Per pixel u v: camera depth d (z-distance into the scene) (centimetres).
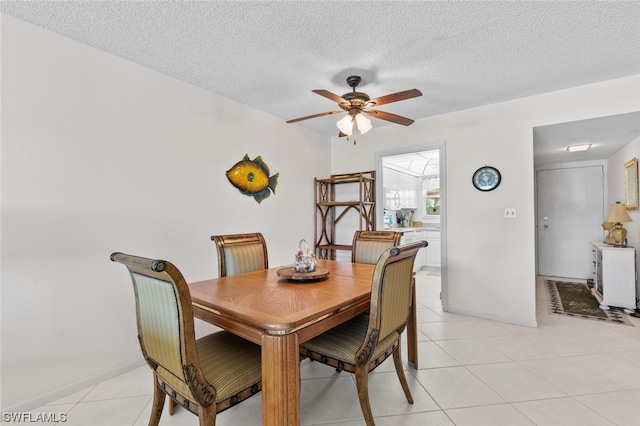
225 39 198
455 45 205
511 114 305
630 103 254
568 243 506
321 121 376
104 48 208
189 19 177
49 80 186
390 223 599
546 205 523
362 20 178
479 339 265
